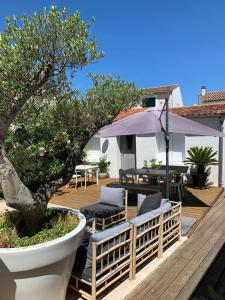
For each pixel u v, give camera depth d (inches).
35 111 181.2
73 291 168.7
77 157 174.7
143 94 196.1
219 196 433.7
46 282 132.9
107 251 161.2
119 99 180.9
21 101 123.1
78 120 175.6
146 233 199.5
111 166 620.7
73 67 129.0
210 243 248.5
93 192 465.4
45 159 288.0
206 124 504.7
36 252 125.0
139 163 578.6
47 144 276.4
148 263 207.6
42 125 203.5
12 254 121.7
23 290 128.3
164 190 399.2
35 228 155.9
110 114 178.7
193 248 237.9
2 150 132.1
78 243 147.0
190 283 182.9
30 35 114.3
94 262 151.1
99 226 264.7
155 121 300.7
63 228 152.2
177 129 301.4
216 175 500.4
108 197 290.8
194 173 494.9
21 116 187.2
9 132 256.8
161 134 564.7
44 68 119.7
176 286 179.5
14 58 110.1
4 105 121.9
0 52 110.4
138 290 175.0
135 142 595.2
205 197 415.8
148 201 226.8
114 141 612.1
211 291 134.2
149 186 375.6
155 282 184.2
